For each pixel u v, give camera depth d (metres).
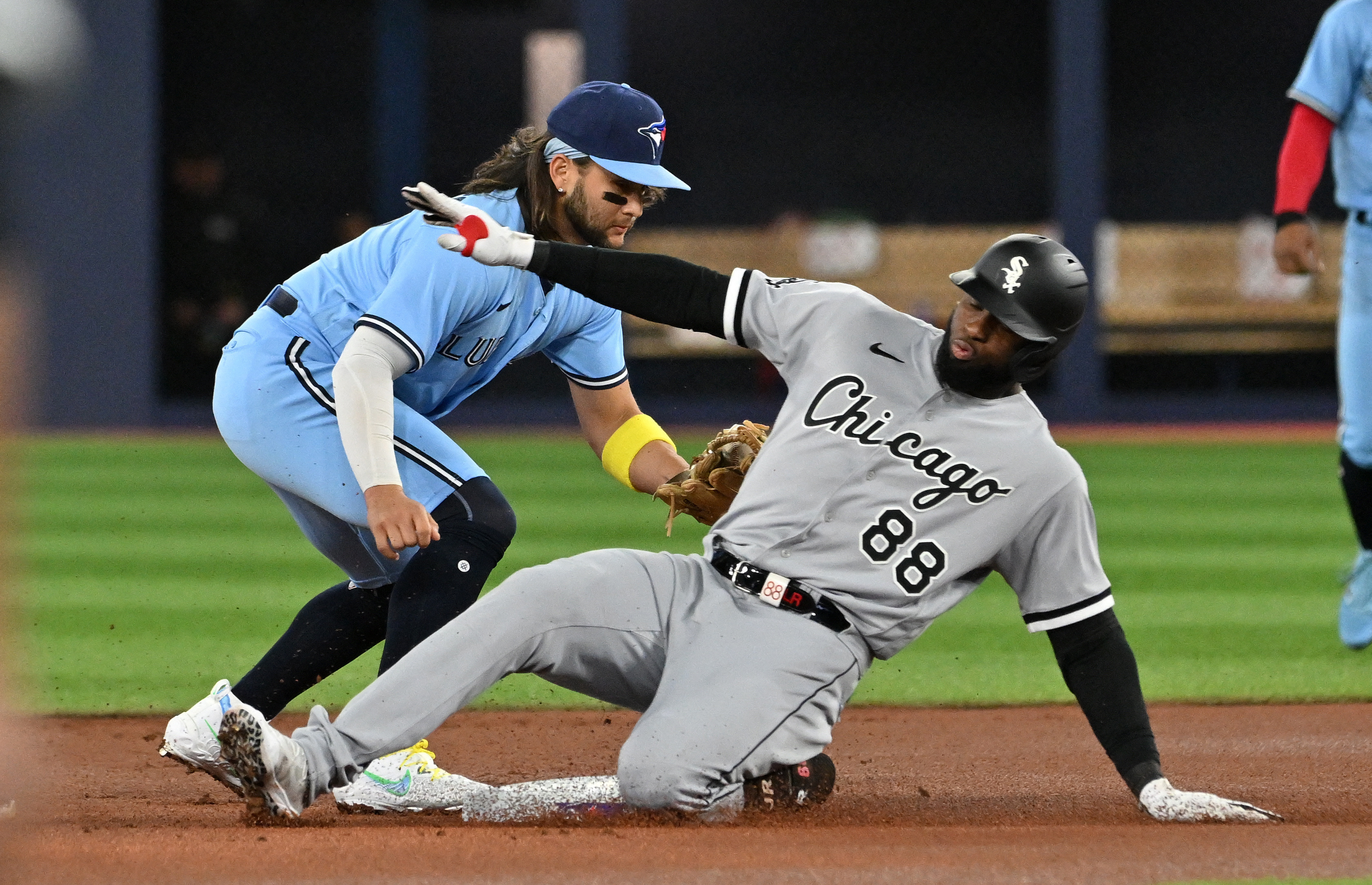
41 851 9.54
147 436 63.78
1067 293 10.20
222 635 21.88
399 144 73.06
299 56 74.62
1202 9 74.38
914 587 10.54
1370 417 19.92
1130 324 73.94
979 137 75.81
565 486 42.00
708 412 70.19
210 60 74.19
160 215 69.81
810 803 11.41
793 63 75.81
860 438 10.63
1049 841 10.09
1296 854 9.62
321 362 12.00
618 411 13.66
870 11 75.50
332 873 8.95
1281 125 74.56
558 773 14.11
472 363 12.38
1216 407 69.81
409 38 72.44
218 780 11.45
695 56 75.88
